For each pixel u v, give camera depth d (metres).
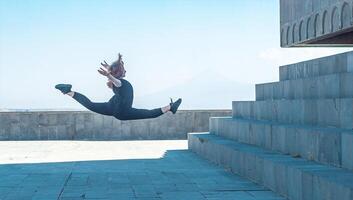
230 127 20.31
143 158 20.44
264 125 16.45
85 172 16.38
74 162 19.11
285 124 16.09
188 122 30.03
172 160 19.77
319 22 17.52
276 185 12.70
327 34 16.98
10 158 20.41
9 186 13.69
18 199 11.97
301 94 17.06
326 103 14.27
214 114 30.06
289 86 18.05
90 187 13.57
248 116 20.75
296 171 11.41
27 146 25.67
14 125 29.03
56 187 13.55
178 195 12.46
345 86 14.20
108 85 6.04
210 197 12.21
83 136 29.39
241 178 15.16
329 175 10.38
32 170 16.83
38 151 23.27
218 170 16.92
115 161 19.44
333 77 14.88
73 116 29.36
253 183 14.22
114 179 14.92
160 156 21.14
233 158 16.30
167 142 28.03
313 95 16.17
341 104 13.42
